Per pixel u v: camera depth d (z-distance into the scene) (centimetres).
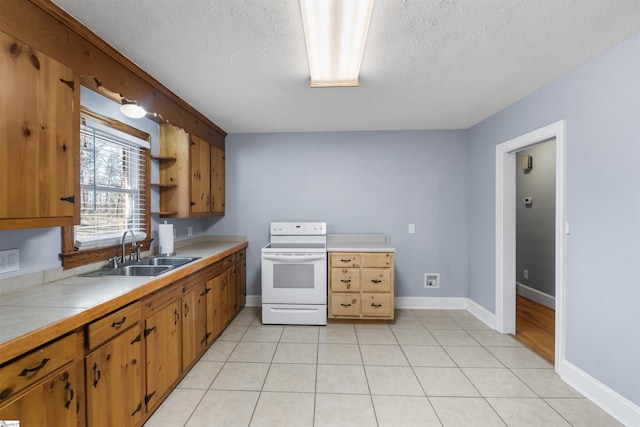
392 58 189
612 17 148
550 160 366
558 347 218
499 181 294
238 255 345
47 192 131
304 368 230
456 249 365
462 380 214
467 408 184
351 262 320
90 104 203
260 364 236
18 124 119
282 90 239
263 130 365
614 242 174
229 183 379
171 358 196
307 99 260
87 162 207
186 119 273
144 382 167
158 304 181
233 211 379
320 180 372
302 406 186
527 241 406
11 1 117
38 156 127
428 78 218
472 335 290
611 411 176
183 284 213
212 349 261
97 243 214
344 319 326
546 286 375
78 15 144
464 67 201
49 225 132
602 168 182
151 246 271
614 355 175
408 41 169
